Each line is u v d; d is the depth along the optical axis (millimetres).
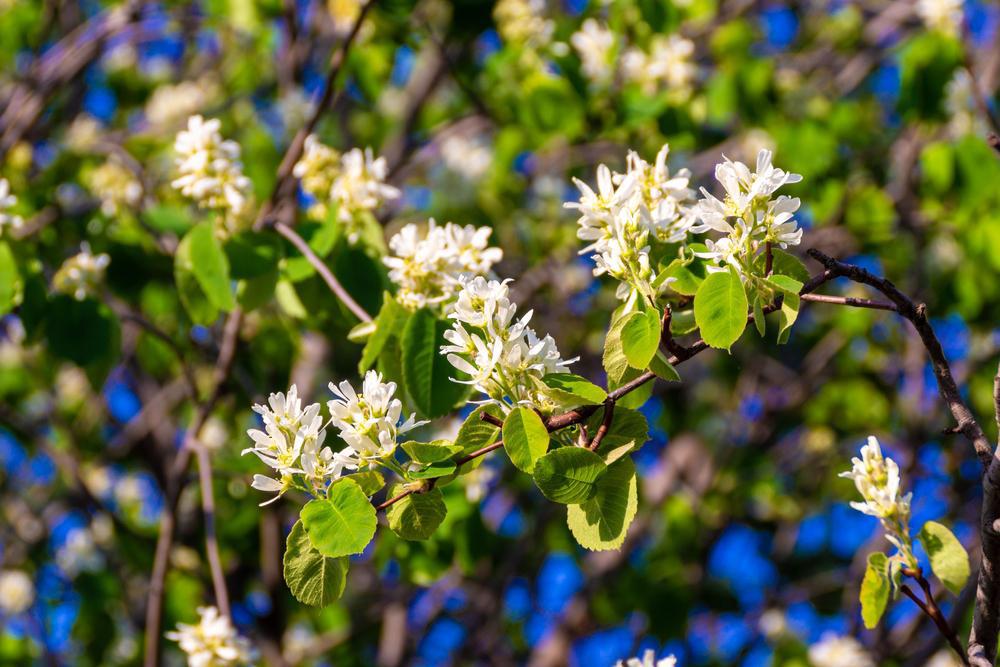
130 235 4484
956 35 5230
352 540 1858
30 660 6242
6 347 6504
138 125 7359
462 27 5371
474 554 4156
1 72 6754
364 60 5219
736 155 6426
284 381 5555
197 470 5480
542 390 1944
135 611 5871
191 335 5125
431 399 2734
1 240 3729
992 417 6230
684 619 6004
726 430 6891
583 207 2180
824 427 7027
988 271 5895
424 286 2842
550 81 5168
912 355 6328
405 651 6008
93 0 7520
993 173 5301
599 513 1961
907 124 6441
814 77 7273
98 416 6551
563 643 6031
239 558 5711
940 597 3061
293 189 4031
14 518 6637
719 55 5938
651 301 2084
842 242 6270
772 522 7145
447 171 6605
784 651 6254
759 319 1951
